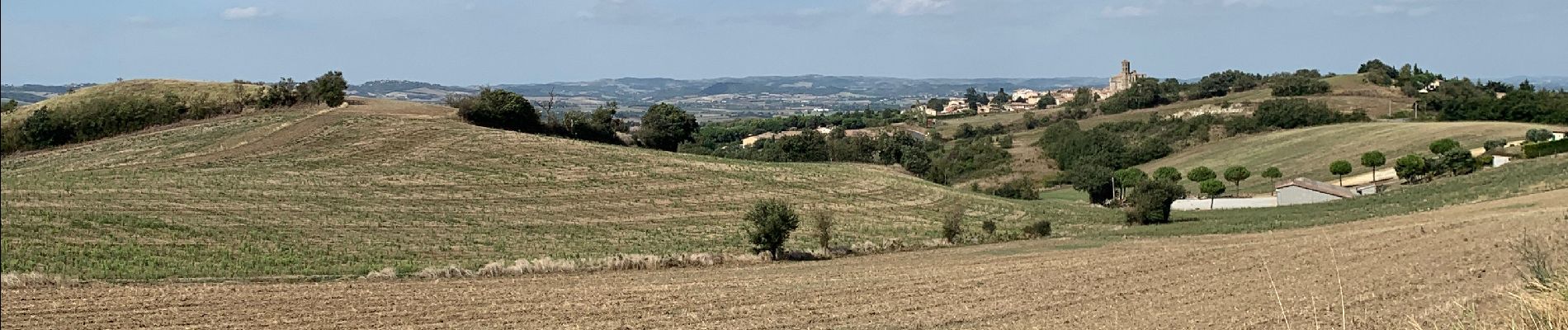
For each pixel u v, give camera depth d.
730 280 37.88
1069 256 45.56
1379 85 187.88
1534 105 129.75
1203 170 101.38
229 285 36.28
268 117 102.94
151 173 71.25
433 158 82.69
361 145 85.62
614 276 40.41
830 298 32.66
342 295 33.59
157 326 28.16
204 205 60.69
